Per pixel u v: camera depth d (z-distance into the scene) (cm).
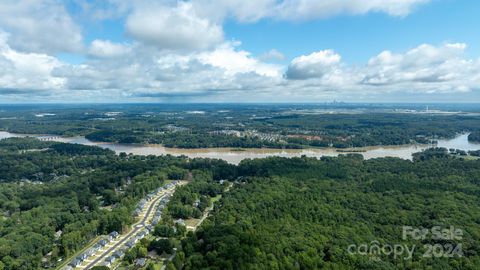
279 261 19462
